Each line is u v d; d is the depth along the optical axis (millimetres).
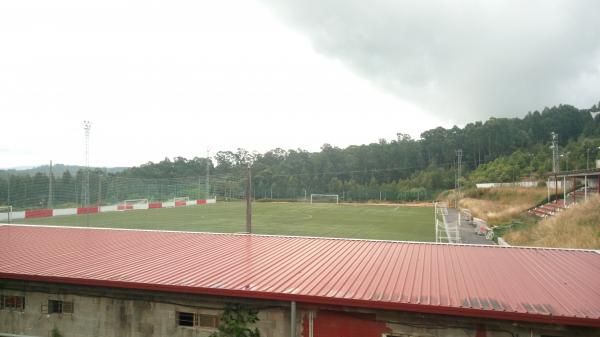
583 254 12391
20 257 12414
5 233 16797
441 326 8125
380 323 8422
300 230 31453
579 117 134250
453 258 11977
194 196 80688
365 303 8188
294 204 71000
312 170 119938
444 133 139250
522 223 30938
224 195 88750
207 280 9750
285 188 96000
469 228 32469
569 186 43000
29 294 10727
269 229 32000
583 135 115125
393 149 125312
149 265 11344
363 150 124750
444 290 8883
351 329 8570
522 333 7762
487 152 124125
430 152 128750
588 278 9812
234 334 9164
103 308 10164
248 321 9156
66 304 10578
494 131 125062
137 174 110188
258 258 12172
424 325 8203
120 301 10039
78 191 58969
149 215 44844
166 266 11219
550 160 79500
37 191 53375
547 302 8070
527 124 135125
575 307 7777
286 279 9828
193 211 51375
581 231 20031
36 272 10578
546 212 31797
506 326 7836
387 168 120438
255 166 120625
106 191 63438
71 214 46281
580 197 34312
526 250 13039
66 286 10383
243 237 15789
